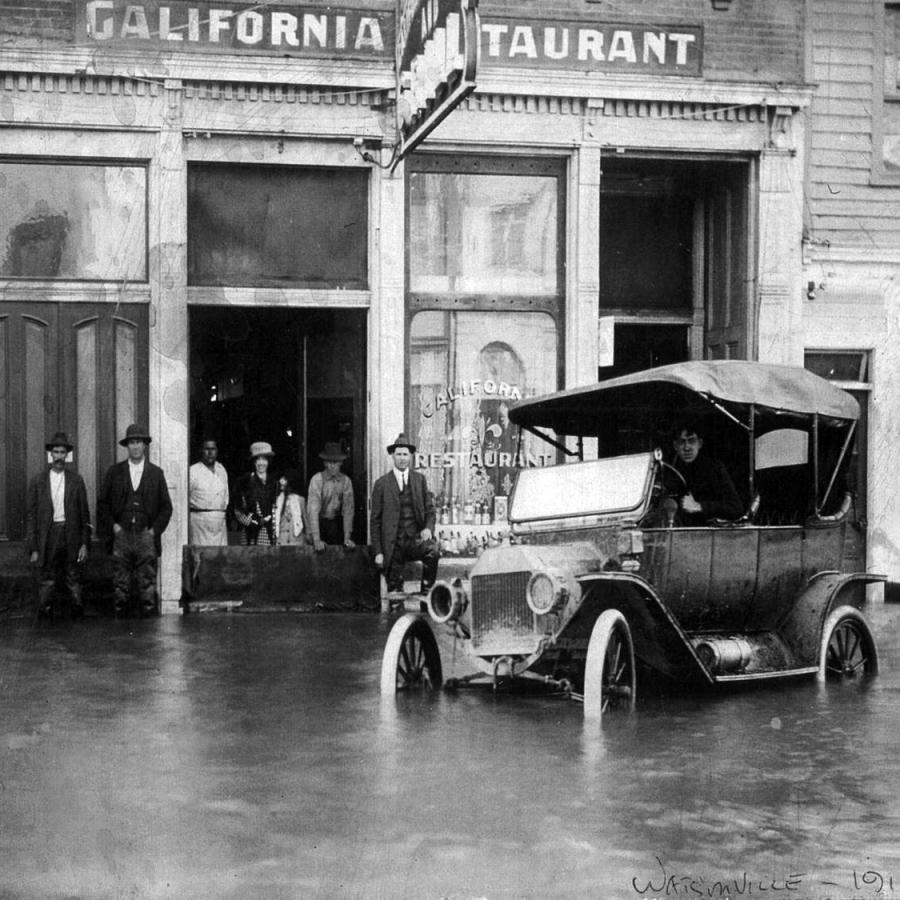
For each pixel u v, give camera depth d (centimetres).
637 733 870
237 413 1697
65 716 926
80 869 583
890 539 1700
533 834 630
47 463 1541
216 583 1538
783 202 1670
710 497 1076
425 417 1630
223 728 884
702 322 1752
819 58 1686
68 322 1544
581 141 1627
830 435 1142
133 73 1527
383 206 1591
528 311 1645
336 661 1179
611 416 1207
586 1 1617
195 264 1577
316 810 674
